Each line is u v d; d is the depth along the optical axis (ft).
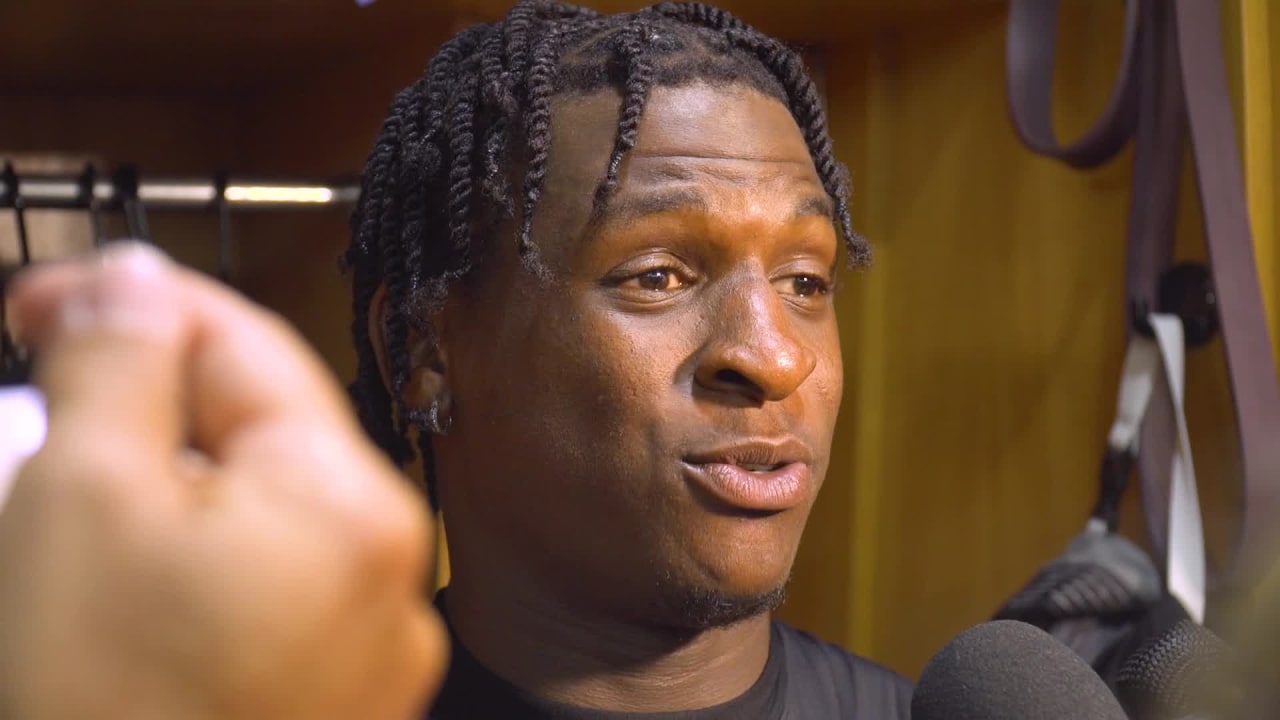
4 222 3.74
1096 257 3.17
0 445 1.52
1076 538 2.77
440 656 0.64
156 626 0.54
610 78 2.01
